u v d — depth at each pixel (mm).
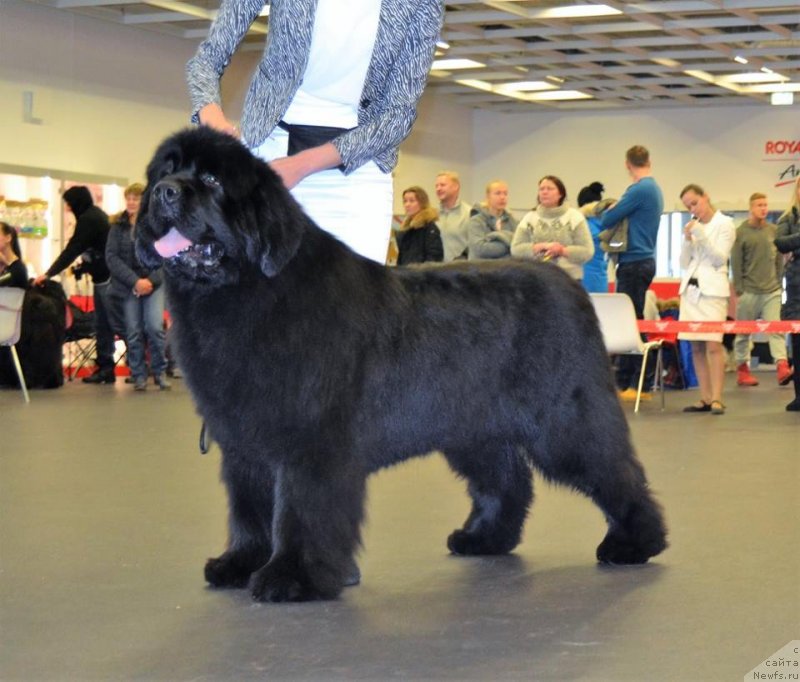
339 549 3625
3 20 16188
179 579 3963
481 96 24859
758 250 15727
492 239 11453
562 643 3195
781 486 6301
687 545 4621
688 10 16547
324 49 4027
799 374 11328
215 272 3400
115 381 14664
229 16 4156
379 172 4238
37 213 16391
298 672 2922
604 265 12617
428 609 3566
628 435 4363
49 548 4512
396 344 3768
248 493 3820
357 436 3633
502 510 4473
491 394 4062
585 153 25734
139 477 6520
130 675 2904
